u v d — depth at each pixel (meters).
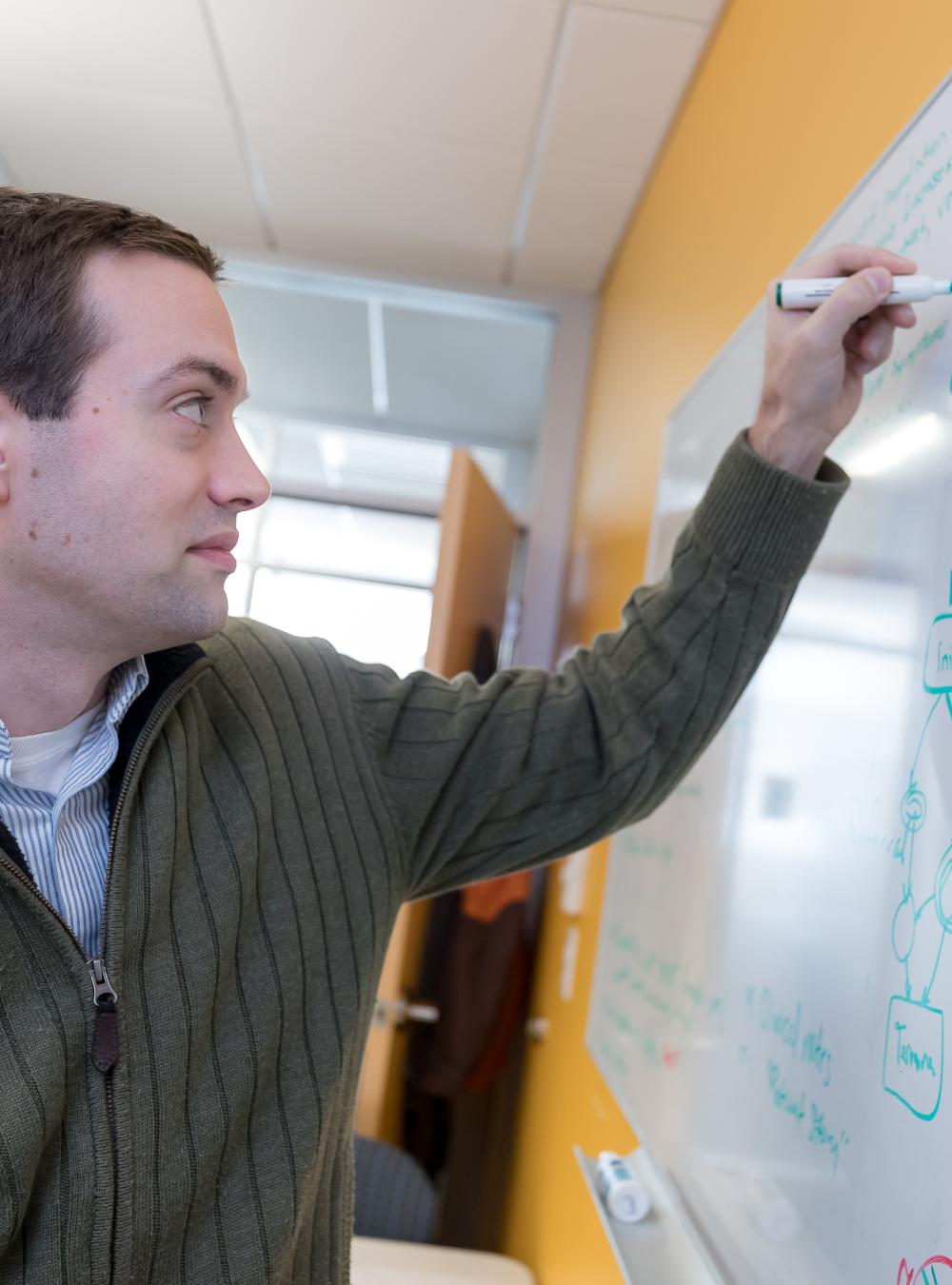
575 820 1.02
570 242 2.90
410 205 2.83
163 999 0.74
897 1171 0.73
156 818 0.77
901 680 0.83
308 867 0.88
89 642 0.75
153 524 0.73
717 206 1.82
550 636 3.15
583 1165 1.61
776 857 1.07
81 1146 0.68
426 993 2.92
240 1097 0.77
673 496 1.76
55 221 0.74
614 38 2.05
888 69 1.07
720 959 1.20
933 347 0.84
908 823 0.78
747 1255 1.00
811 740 1.02
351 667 1.04
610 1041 1.70
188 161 2.75
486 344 3.89
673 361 2.02
